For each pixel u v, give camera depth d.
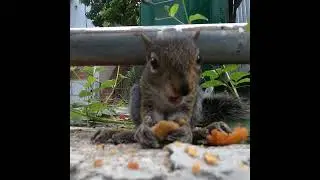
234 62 0.53
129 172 0.27
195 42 0.43
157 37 0.41
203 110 0.53
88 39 0.52
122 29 0.52
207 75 0.56
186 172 0.27
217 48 0.52
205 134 0.41
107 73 0.85
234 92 0.56
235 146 0.37
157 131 0.37
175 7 0.60
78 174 0.28
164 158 0.31
